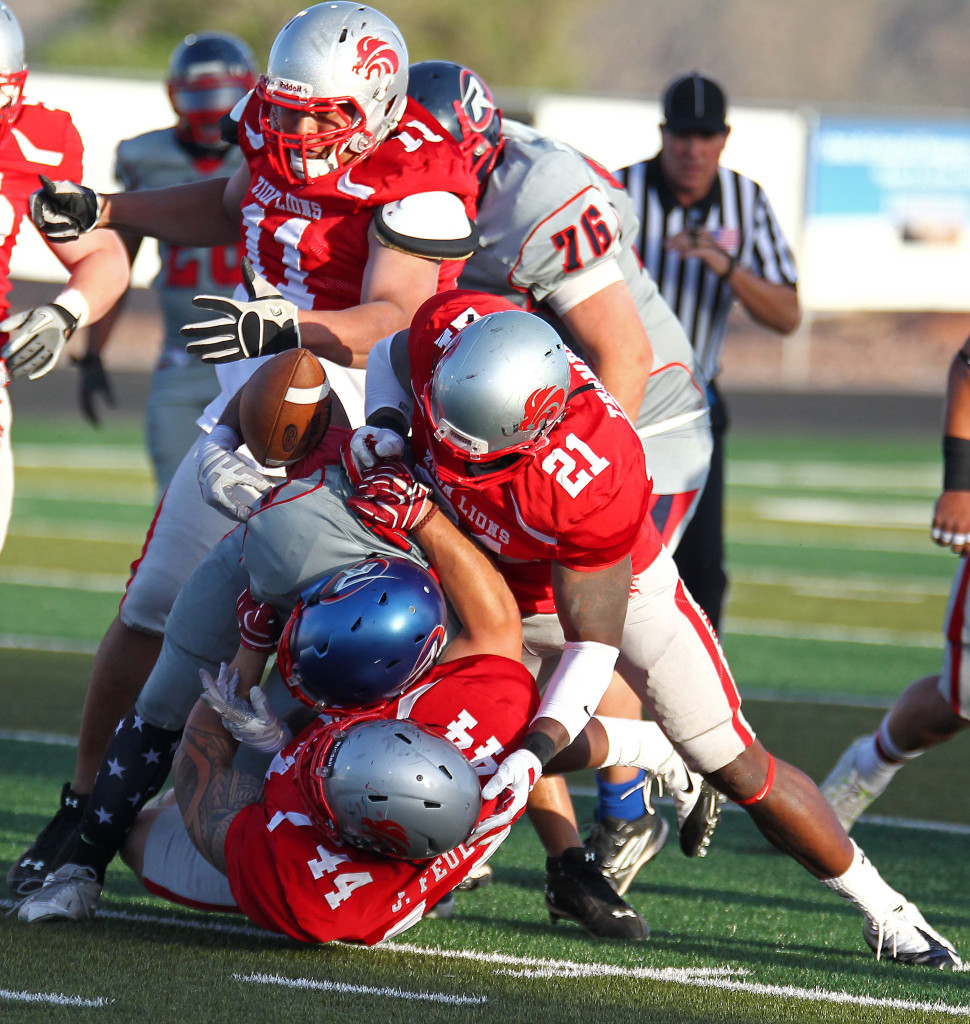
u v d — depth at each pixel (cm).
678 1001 966
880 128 7031
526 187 1224
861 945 1134
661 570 1048
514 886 1270
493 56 10869
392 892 961
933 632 2717
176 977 960
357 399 1161
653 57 16462
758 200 1825
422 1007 923
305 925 952
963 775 1766
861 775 1422
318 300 1162
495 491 943
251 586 988
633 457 952
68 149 1346
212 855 988
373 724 915
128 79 5675
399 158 1123
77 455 4897
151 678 1064
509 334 898
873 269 7131
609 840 1207
